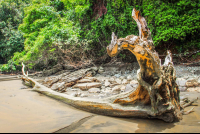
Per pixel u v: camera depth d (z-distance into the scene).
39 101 4.60
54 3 13.50
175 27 9.65
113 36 2.78
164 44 10.72
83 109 3.73
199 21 9.38
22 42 15.48
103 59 11.99
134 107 3.03
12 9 18.12
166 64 3.22
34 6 12.21
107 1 11.23
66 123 2.67
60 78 7.90
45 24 11.53
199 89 5.78
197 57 9.95
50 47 11.51
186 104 3.94
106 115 3.27
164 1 10.33
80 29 12.10
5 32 15.95
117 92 5.92
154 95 2.70
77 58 12.05
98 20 11.12
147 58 2.58
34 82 7.32
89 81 7.45
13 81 9.95
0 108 3.74
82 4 12.34
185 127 2.52
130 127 2.50
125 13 10.59
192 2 9.69
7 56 17.33
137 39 2.57
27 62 12.80
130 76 8.33
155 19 10.17
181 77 7.20
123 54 11.35
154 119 2.95
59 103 4.43
